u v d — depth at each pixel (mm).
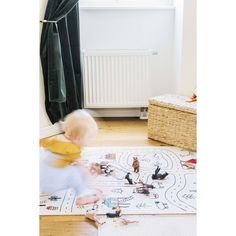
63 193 1887
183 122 2633
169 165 2332
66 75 3051
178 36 3195
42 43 2822
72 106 3109
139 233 1520
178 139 2703
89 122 1708
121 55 3271
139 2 3438
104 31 3408
